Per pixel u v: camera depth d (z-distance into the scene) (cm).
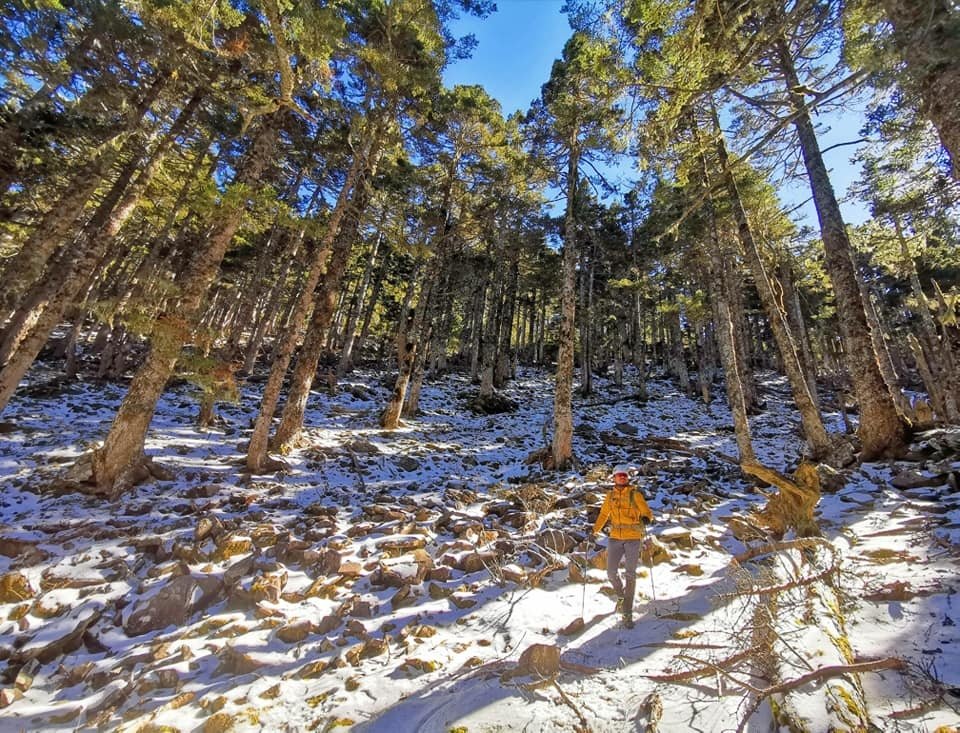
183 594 475
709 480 1004
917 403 1095
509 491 939
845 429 1608
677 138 805
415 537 643
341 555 578
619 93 624
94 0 662
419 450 1320
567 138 1276
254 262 2258
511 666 356
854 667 266
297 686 355
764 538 582
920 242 1447
